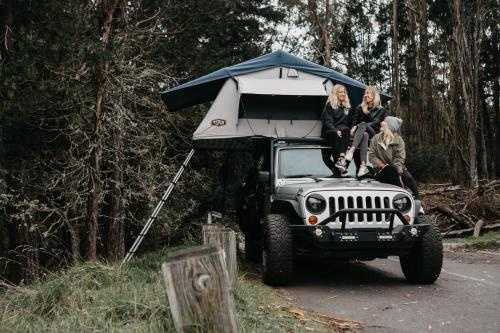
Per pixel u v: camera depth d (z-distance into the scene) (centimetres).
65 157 1156
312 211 739
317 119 1083
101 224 1394
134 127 1175
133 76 1104
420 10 3612
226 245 652
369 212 726
